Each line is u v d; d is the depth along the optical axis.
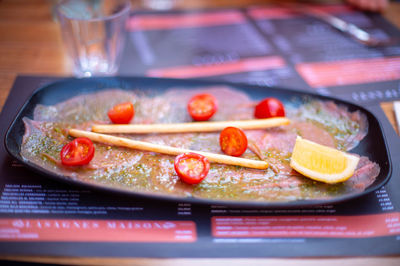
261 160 0.39
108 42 0.52
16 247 0.31
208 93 0.47
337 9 0.70
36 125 0.40
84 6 0.55
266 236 0.33
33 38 0.57
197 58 0.56
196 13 0.68
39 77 0.49
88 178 0.35
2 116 0.42
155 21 0.65
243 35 0.62
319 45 0.60
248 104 0.46
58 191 0.36
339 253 0.32
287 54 0.58
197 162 0.36
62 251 0.31
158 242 0.32
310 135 0.42
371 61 0.56
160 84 0.47
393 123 0.45
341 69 0.55
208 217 0.35
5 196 0.35
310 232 0.34
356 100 0.49
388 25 0.65
